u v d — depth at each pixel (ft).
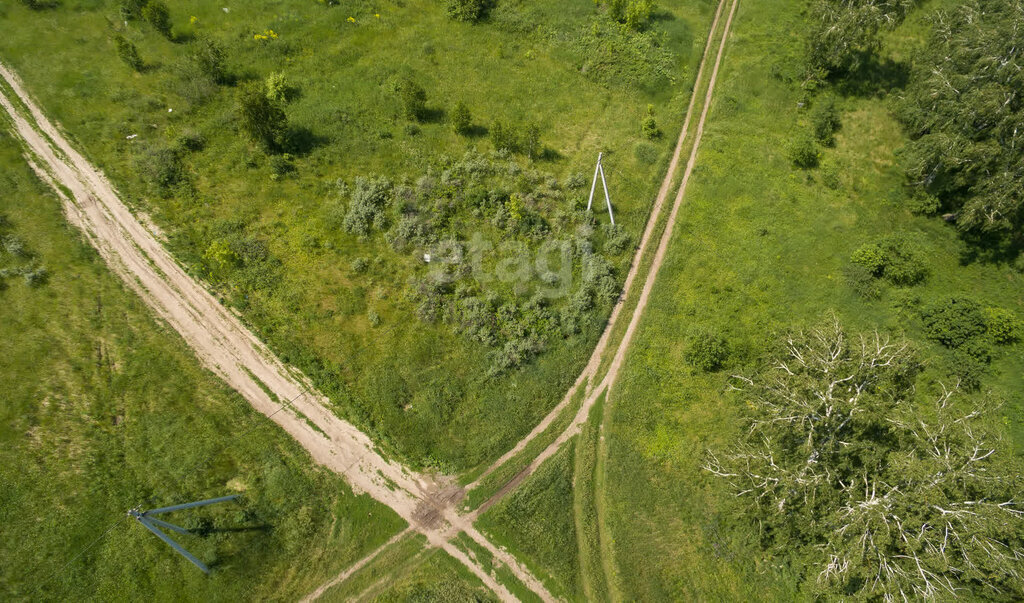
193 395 107.65
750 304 126.00
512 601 96.12
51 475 97.55
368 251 127.24
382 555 99.19
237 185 132.87
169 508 86.58
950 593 74.64
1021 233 128.06
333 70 156.76
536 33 172.04
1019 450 107.14
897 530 77.87
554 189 140.97
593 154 148.15
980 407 92.27
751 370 115.75
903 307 124.77
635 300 127.13
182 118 141.18
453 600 94.68
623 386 115.44
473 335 117.80
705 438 110.42
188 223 126.11
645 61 166.09
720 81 164.76
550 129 152.66
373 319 117.60
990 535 74.13
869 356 90.74
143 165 130.93
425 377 113.50
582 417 112.98
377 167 139.85
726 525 102.22
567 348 119.34
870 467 85.76
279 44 157.79
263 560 96.17
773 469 87.66
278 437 106.22
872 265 127.24
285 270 122.42
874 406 84.89
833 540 81.46
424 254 126.52
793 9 179.42
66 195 126.52
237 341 114.32
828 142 150.00
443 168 141.59
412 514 102.47
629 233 135.13
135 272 119.24
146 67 148.15
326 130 143.64
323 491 102.94
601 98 160.15
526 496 104.12
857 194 142.41
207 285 119.14
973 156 122.42
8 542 92.17
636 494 104.83
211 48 144.46
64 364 107.55
